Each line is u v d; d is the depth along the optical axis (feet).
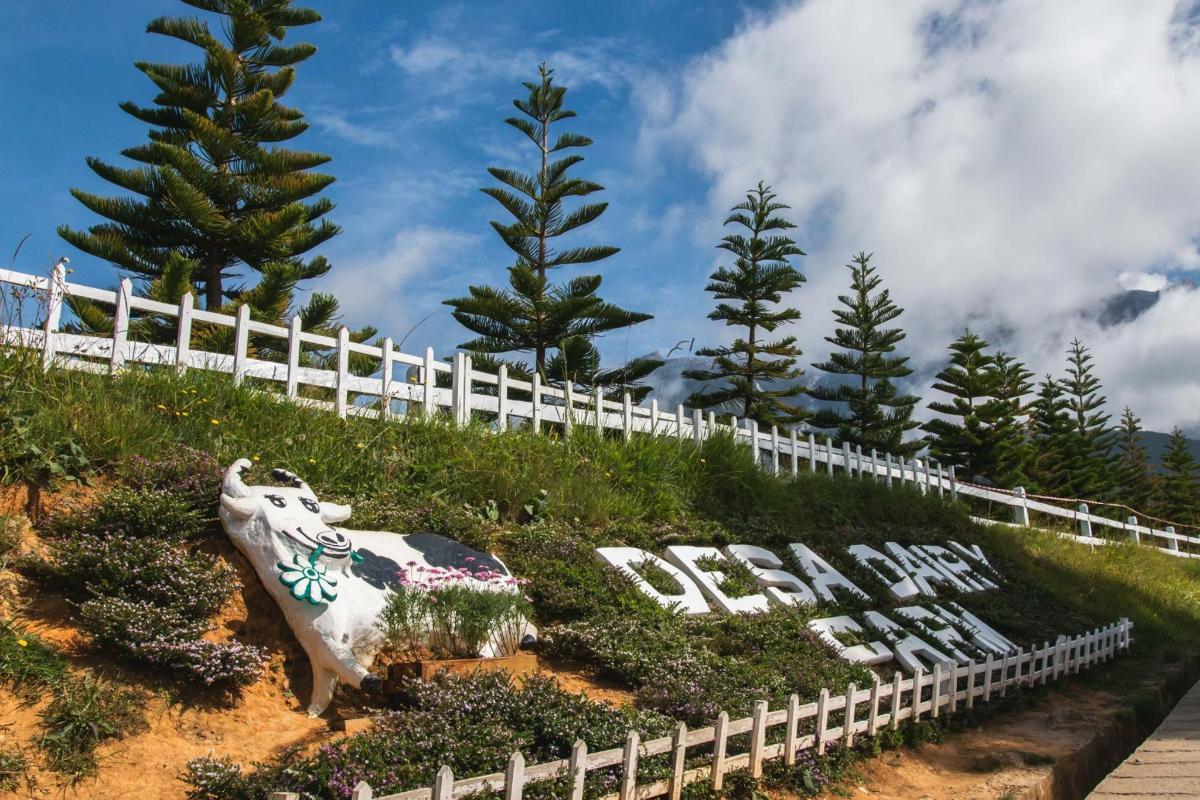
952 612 38.24
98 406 24.21
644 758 17.79
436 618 20.80
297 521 20.80
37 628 18.10
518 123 74.33
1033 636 38.58
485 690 18.56
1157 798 21.36
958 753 26.21
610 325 69.46
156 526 20.62
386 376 34.01
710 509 38.17
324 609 19.66
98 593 18.58
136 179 60.29
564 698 19.02
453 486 29.96
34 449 21.56
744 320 92.07
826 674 26.30
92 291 27.40
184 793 15.57
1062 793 24.71
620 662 23.17
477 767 16.05
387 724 17.34
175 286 51.37
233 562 21.13
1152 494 137.49
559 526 30.22
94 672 17.52
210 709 18.06
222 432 26.17
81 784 15.23
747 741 20.76
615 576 27.43
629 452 37.83
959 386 106.52
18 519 20.44
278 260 63.57
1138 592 56.08
